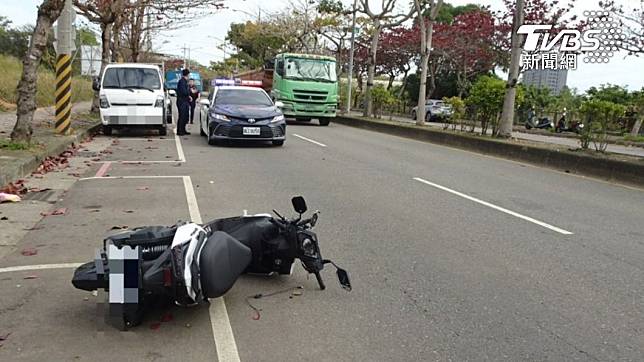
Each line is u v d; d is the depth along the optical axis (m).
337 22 41.12
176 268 4.20
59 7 12.12
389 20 34.06
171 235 4.62
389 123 23.61
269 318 4.59
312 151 15.05
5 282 5.14
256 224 5.48
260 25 46.97
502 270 5.84
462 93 40.78
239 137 15.04
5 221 7.13
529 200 9.53
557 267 5.99
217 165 11.97
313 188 9.80
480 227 7.52
